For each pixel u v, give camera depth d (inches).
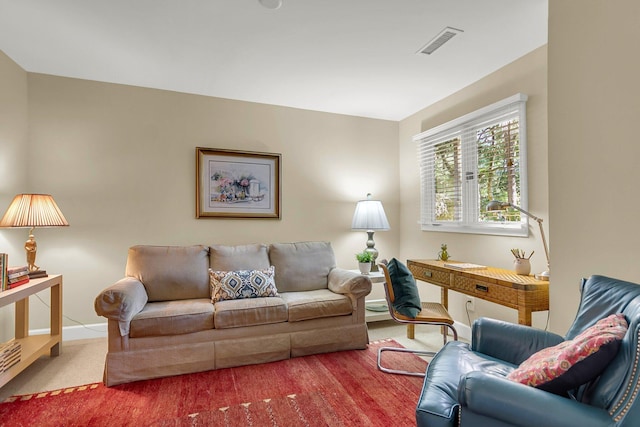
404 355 107.7
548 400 40.2
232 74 116.6
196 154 132.3
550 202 80.6
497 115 111.7
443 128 133.4
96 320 120.6
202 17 84.6
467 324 124.7
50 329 110.7
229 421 71.8
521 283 82.7
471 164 123.7
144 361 89.1
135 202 125.1
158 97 128.6
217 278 111.1
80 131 119.3
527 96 101.7
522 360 63.9
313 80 121.4
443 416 47.1
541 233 92.8
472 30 90.2
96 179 120.9
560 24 78.0
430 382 56.2
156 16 84.1
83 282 119.2
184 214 131.0
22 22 86.4
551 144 80.4
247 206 139.3
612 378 40.8
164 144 129.0
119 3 79.0
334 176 154.1
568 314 76.5
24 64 109.3
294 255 129.3
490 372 58.7
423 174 147.7
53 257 116.3
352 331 110.7
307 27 89.1
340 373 94.3
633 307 48.0
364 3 79.0
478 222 120.3
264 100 140.3
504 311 110.7
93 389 84.8
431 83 123.9
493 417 42.1
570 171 76.2
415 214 153.9
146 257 111.7
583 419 37.6
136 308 91.7
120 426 70.0
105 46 98.4
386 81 122.2
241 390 84.6
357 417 73.4
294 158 147.6
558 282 78.5
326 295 115.0
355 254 156.9
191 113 132.7
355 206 157.8
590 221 72.4
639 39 63.9
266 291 111.7
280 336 102.4
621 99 66.7
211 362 95.0
